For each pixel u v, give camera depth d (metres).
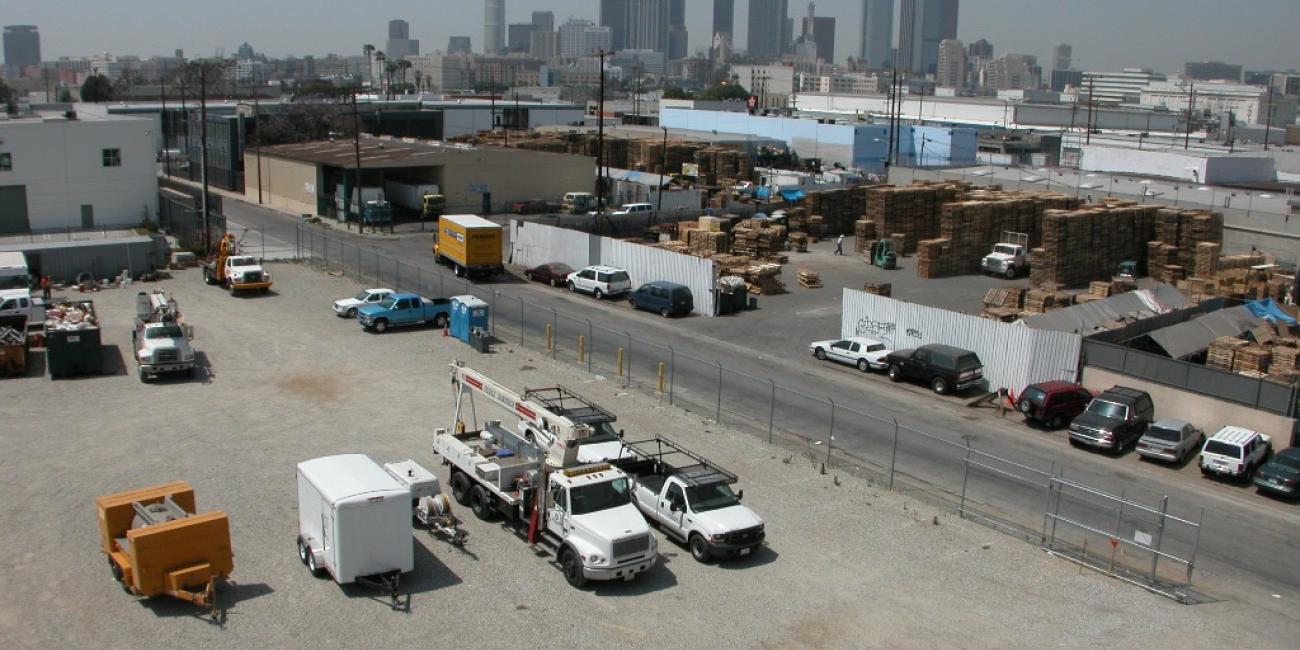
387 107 135.75
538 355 42.22
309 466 22.92
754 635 20.58
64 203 68.81
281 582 21.98
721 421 34.59
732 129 142.12
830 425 33.53
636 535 22.11
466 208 81.81
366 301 46.03
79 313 42.69
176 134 123.88
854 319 44.94
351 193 75.62
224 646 19.41
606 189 93.19
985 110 184.50
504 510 25.02
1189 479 30.92
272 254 62.56
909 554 24.70
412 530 22.59
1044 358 38.00
